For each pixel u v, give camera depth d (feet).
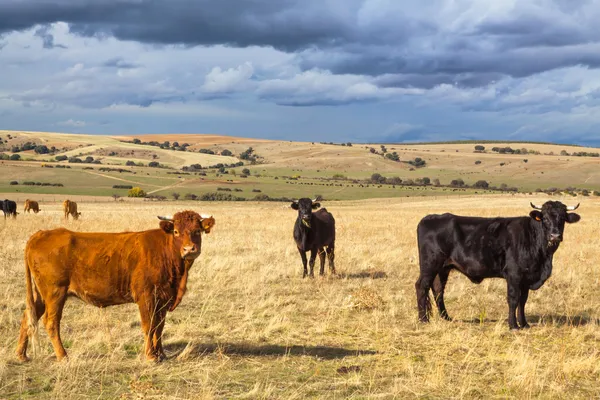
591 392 22.03
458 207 195.42
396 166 633.20
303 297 39.40
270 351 26.78
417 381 22.61
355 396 20.99
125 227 89.04
